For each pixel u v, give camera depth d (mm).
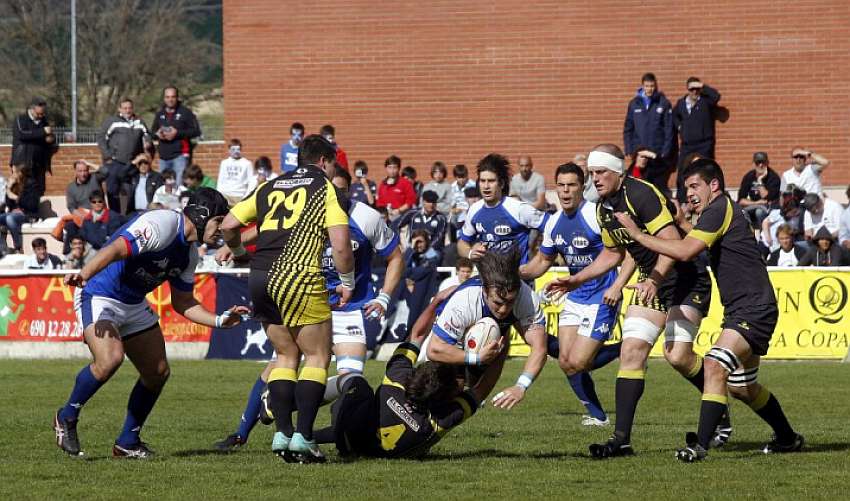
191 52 109938
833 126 51406
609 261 20609
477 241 27766
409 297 40781
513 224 27062
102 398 30156
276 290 17484
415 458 19078
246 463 18625
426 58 54875
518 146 54062
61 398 29875
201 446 21078
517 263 17953
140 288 19000
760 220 46250
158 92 110875
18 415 26062
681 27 52500
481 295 18141
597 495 15797
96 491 16172
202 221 18922
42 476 17438
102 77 106875
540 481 16844
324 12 55719
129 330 19203
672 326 20047
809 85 51562
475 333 18125
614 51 53125
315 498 15578
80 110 106438
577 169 24031
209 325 19578
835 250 41125
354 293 21188
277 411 17984
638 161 48188
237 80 56562
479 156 54469
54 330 43438
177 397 30344
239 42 56531
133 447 19422
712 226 18531
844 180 51406
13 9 105250
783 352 39156
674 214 21719
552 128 53750
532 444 21141
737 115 52031
